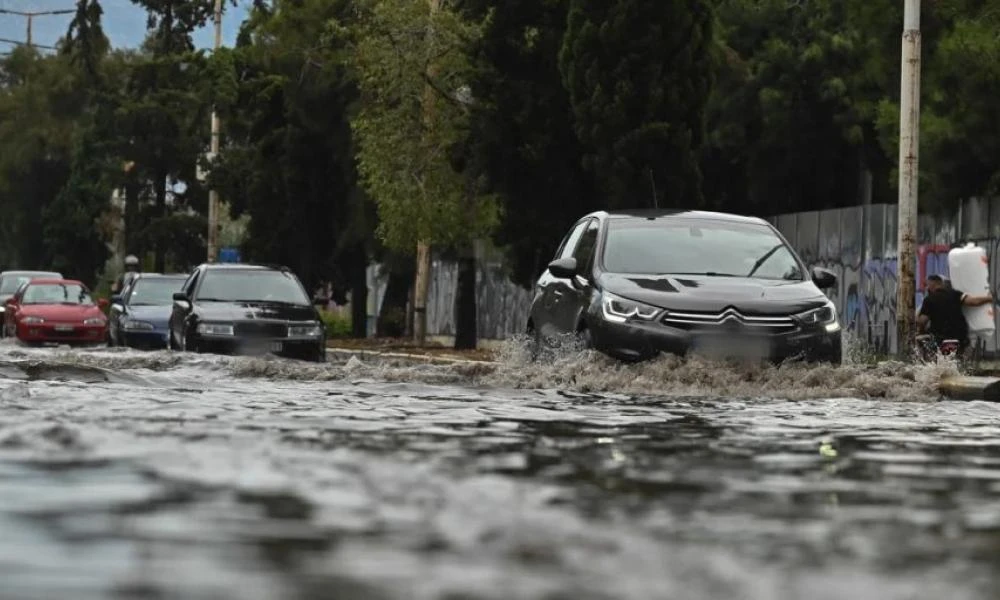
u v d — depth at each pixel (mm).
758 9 74062
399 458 10727
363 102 69188
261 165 86062
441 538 6945
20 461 9898
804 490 9539
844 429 16031
